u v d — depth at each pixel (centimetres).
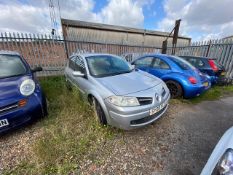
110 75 305
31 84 261
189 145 235
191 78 398
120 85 256
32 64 643
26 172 179
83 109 315
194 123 305
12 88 243
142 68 495
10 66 294
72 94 372
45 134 247
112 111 234
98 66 328
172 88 427
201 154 215
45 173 178
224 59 650
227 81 614
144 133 264
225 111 371
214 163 131
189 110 372
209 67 554
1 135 239
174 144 237
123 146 230
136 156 210
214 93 511
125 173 182
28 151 212
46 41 655
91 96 297
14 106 231
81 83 322
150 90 252
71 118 295
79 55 380
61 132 252
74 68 392
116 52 905
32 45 630
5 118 222
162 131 272
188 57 616
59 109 332
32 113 254
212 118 331
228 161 119
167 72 434
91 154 211
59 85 486
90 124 277
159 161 201
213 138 255
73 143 229
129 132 264
